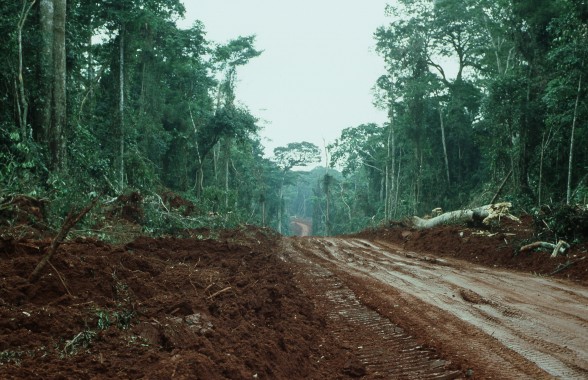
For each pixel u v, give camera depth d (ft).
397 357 21.62
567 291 34.73
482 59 132.77
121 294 18.06
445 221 71.46
